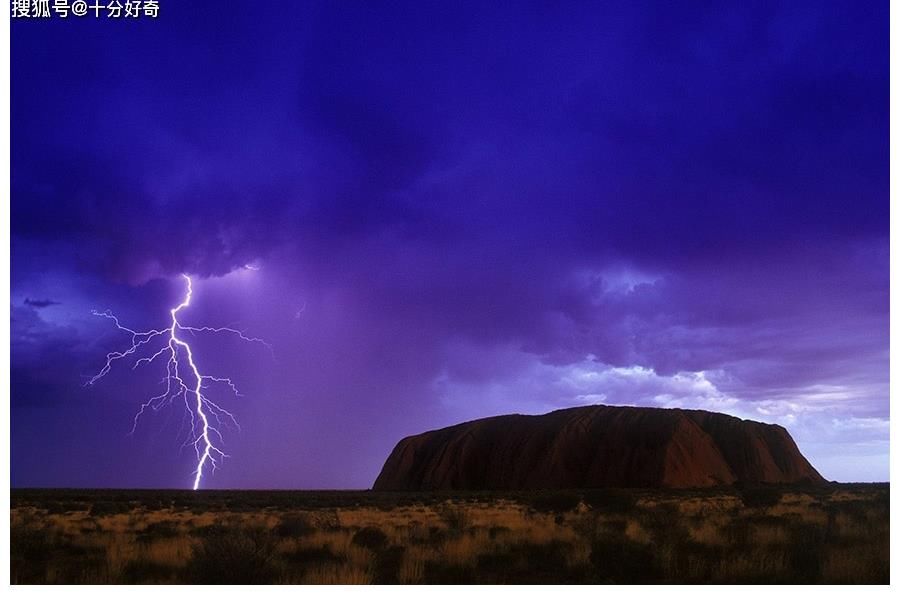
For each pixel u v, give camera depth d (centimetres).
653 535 1811
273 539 1873
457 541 1819
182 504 4597
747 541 1747
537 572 1518
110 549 1866
